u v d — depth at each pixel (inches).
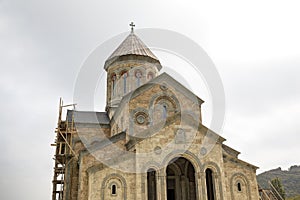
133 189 871.1
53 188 1237.7
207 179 1042.1
